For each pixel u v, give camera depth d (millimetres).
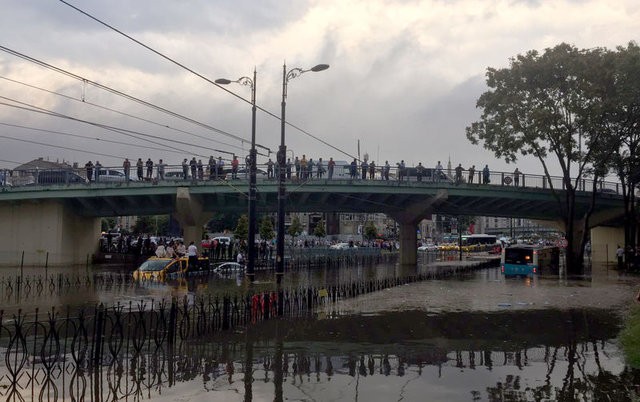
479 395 8430
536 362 10609
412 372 9781
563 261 57656
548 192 47688
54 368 9680
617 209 52750
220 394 8352
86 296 20484
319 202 44000
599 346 12195
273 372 9672
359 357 10898
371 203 46938
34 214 38938
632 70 36844
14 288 23656
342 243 84375
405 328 14352
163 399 8070
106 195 37531
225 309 13992
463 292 24109
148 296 20516
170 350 11312
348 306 18781
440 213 52344
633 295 23469
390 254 64938
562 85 39219
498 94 41125
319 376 9438
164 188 37531
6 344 11430
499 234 150875
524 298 21906
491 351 11578
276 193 39531
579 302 20719
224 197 40094
